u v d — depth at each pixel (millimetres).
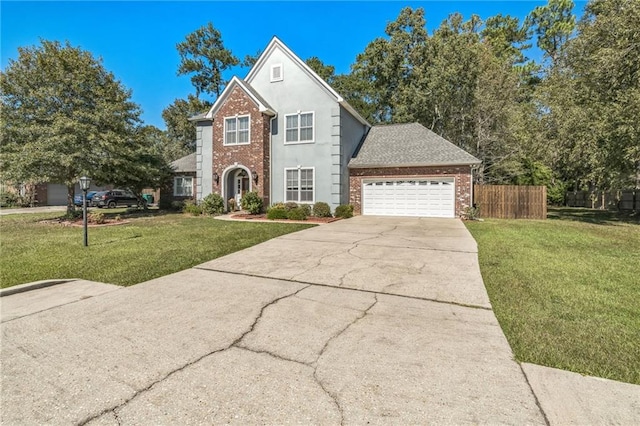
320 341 3512
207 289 5344
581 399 2512
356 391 2623
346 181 17812
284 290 5281
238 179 18984
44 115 14750
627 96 13609
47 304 4672
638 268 6414
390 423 2250
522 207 16844
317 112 17062
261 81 18172
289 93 17609
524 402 2479
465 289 5258
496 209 17188
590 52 16172
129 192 27547
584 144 15117
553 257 7383
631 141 13438
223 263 7066
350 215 16453
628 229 12359
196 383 2742
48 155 13609
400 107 27031
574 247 8602
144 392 2623
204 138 18938
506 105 23766
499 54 32625
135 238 10125
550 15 33688
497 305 4520
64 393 2615
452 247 8633
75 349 3354
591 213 20156
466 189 15992
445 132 26453
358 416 2324
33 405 2469
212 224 13633
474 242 9336
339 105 16734
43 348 3377
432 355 3201
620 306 4410
